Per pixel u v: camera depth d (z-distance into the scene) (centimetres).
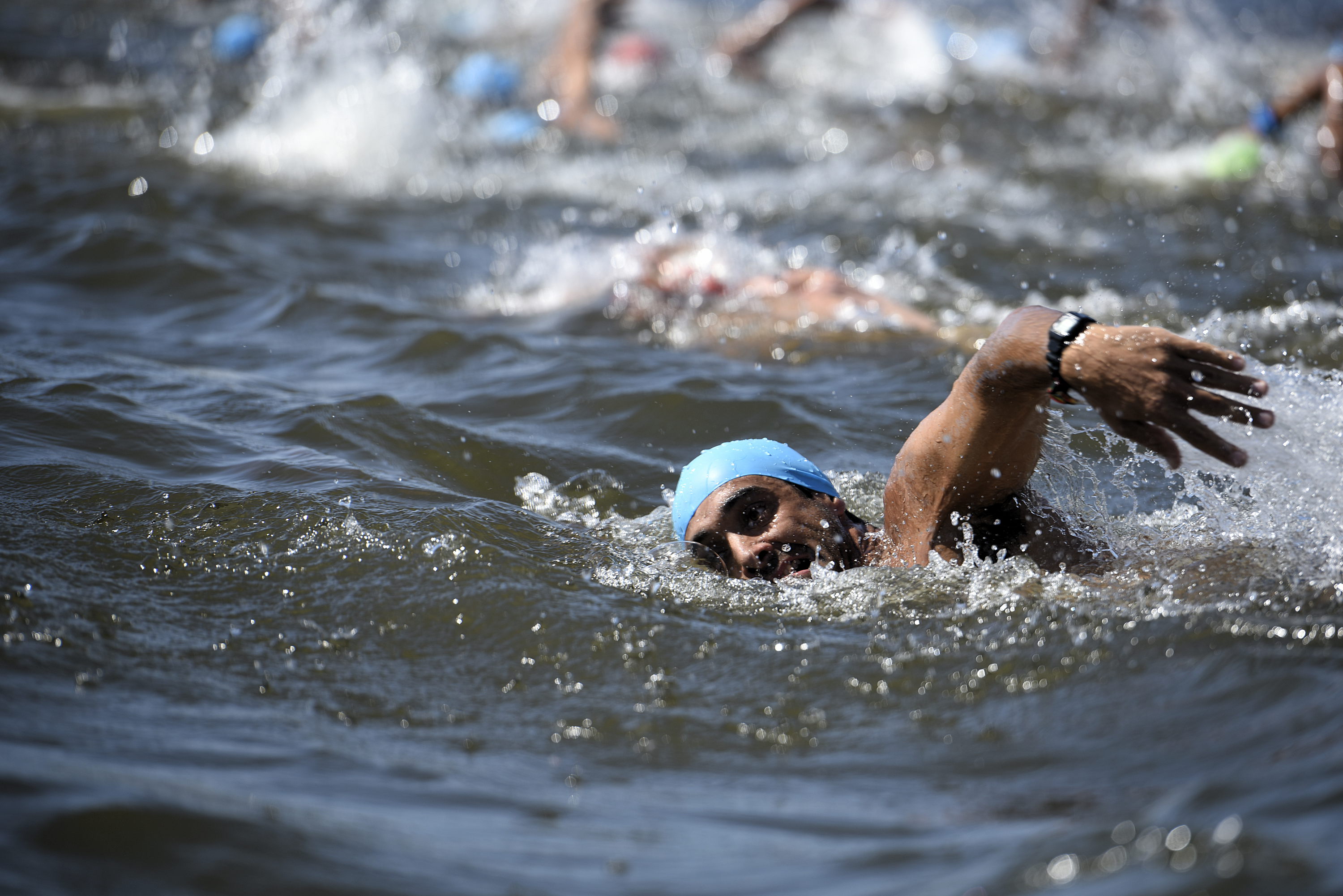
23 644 748
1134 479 1043
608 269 1981
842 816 589
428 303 1862
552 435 1280
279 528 940
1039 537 916
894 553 917
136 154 2806
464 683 761
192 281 1869
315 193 2583
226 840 526
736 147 3062
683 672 776
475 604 848
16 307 1706
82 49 4072
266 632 807
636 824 585
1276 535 902
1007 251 2047
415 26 4438
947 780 628
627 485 1159
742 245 2012
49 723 649
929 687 742
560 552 950
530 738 696
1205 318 1605
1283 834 464
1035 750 649
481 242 2266
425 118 3075
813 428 1291
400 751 668
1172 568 870
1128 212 2308
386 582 873
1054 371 745
